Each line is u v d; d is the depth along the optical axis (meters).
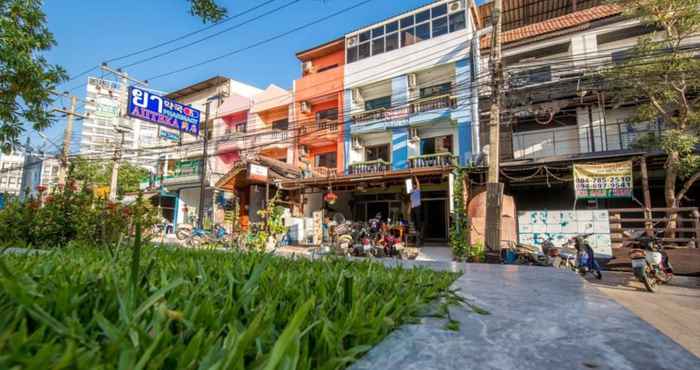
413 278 1.79
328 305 1.04
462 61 11.66
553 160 8.52
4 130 4.09
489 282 2.13
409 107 12.44
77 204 4.54
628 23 9.73
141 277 1.10
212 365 0.54
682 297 4.95
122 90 15.69
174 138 17.05
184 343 0.69
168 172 18.95
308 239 11.99
